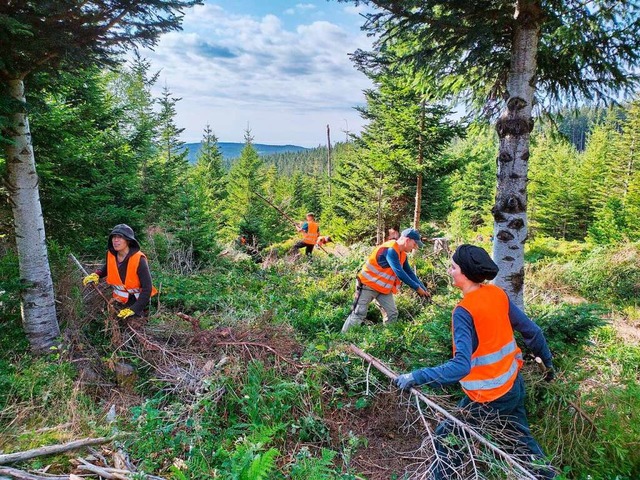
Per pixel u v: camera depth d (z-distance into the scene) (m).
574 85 4.61
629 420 2.92
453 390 3.34
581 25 3.80
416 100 12.61
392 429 3.21
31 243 3.96
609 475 2.77
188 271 7.91
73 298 4.45
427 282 7.85
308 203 37.25
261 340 3.82
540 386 3.10
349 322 5.44
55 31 3.46
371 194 15.67
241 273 8.49
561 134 5.20
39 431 2.70
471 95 5.45
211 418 2.92
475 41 4.19
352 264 9.40
